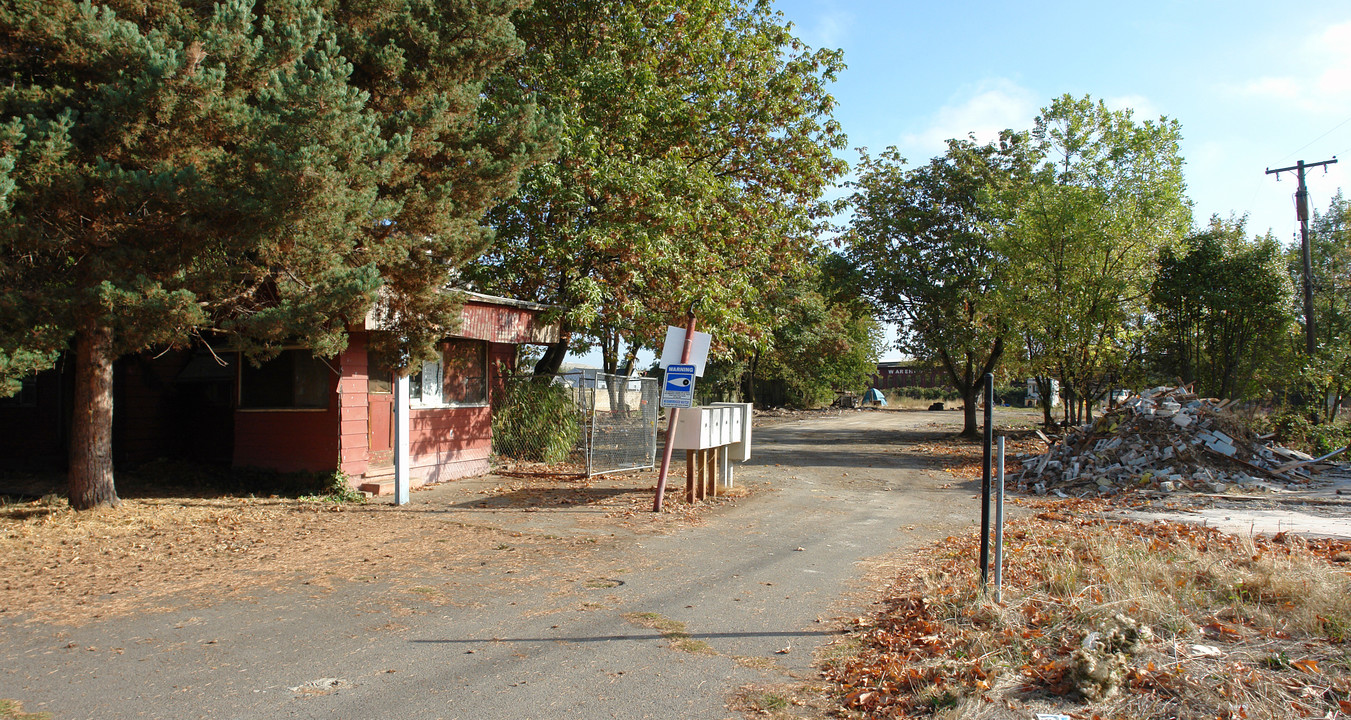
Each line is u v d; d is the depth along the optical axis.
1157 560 6.91
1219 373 22.28
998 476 6.02
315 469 11.95
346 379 11.95
